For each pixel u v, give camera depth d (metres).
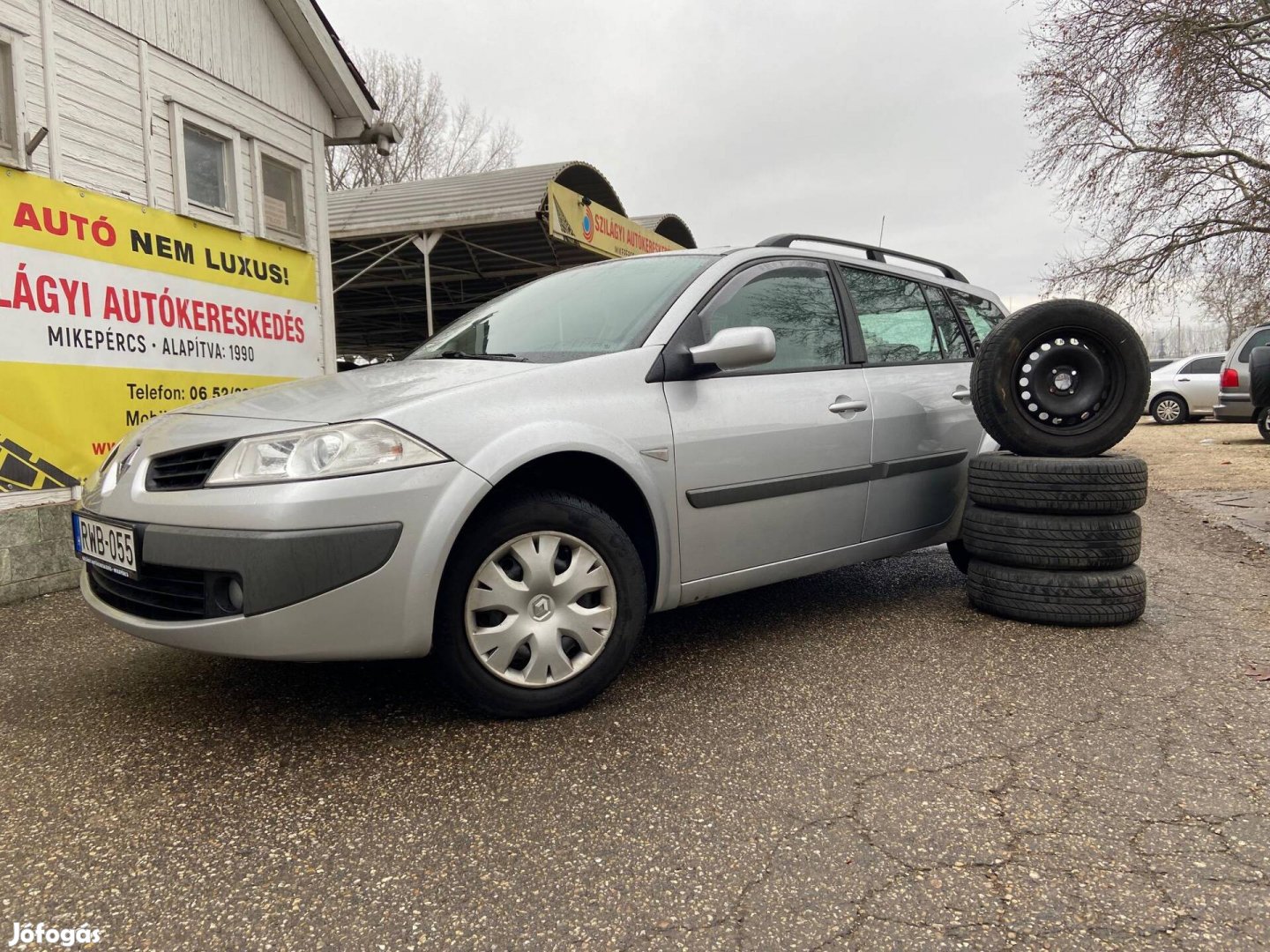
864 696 3.00
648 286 3.47
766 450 3.36
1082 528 3.73
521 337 3.45
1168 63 14.96
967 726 2.73
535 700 2.76
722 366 3.07
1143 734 2.66
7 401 4.71
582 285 3.75
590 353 3.07
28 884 1.90
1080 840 2.06
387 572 2.44
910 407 4.05
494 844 2.06
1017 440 3.89
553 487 2.90
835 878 1.91
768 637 3.71
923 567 5.21
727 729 2.73
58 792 2.33
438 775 2.42
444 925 1.76
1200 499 7.80
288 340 7.20
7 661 3.46
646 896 1.85
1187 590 4.52
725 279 3.47
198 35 6.21
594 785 2.35
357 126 7.91
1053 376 3.87
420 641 2.52
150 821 2.17
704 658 3.43
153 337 5.76
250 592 2.35
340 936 1.72
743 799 2.28
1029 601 3.81
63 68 5.09
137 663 3.42
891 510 3.99
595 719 2.81
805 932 1.73
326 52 7.32
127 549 2.59
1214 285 17.44
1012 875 1.92
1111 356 3.85
